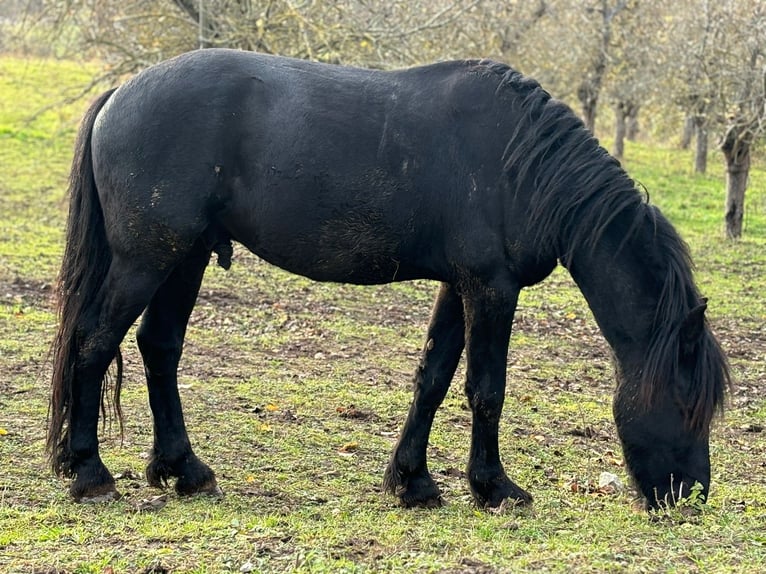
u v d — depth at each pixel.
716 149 17.14
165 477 5.60
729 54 16.09
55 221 15.88
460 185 5.14
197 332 9.73
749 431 7.56
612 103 28.78
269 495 5.59
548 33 24.41
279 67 5.35
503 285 5.17
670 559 4.31
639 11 26.06
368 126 5.20
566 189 5.07
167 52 15.84
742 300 12.32
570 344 10.13
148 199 5.16
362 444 6.70
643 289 5.11
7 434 6.39
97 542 4.63
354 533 4.82
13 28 17.52
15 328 9.43
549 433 7.24
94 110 5.44
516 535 4.82
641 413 5.04
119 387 5.45
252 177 5.23
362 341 9.79
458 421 7.39
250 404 7.49
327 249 5.30
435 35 16.67
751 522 5.00
